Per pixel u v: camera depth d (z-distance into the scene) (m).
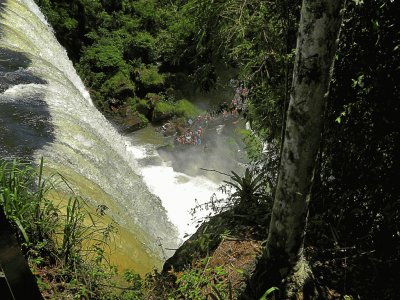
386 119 4.02
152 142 13.41
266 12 4.30
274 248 3.78
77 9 15.17
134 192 8.39
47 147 7.22
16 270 1.42
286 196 3.48
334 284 4.19
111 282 4.47
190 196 10.95
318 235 4.66
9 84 8.89
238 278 4.45
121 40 15.34
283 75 4.81
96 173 7.60
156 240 7.53
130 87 14.40
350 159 4.48
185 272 4.55
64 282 4.18
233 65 5.36
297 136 3.22
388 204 4.21
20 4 12.77
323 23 2.84
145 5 15.60
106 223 6.12
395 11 3.68
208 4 4.17
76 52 15.71
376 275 4.23
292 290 3.79
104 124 10.22
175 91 14.45
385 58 3.84
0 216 1.43
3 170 4.39
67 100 9.30
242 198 5.59
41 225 4.34
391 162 4.24
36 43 11.76
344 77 4.16
